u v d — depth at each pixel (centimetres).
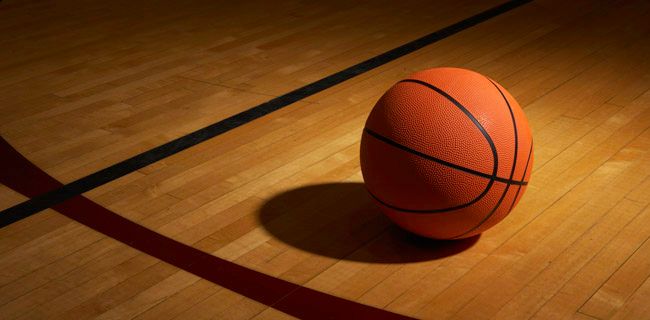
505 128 232
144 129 370
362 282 237
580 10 517
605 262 239
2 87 440
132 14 579
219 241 266
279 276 243
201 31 524
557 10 521
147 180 316
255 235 269
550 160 312
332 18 536
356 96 393
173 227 277
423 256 249
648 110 353
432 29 498
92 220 285
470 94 233
